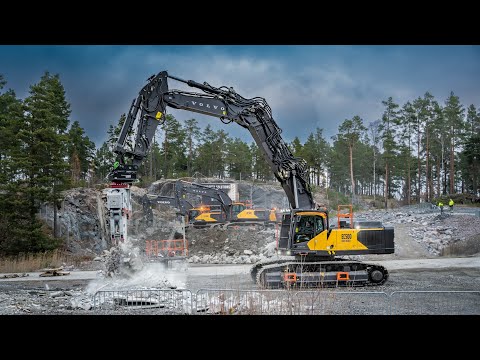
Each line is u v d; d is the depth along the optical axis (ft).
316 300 40.70
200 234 124.57
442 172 224.94
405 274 64.13
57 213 126.00
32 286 61.21
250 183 217.97
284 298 40.50
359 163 248.73
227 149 261.03
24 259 96.22
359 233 52.95
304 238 52.90
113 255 50.01
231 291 38.93
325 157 264.11
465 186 216.13
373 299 42.34
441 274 63.72
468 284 53.93
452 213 120.67
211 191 129.18
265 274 51.16
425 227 107.55
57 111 159.94
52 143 107.86
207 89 55.31
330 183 270.05
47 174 108.78
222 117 55.52
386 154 206.28
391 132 209.97
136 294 42.45
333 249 52.44
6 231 106.01
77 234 125.90
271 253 95.81
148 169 253.03
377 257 87.15
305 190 56.75
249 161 261.85
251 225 127.13
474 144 179.83
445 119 192.54
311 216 53.16
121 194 49.39
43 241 102.63
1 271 88.02
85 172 202.49
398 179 280.10
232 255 106.93
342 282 51.78
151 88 53.47
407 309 37.60
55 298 44.62
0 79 153.17
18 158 103.60
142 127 52.65
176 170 264.72
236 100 55.98
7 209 102.12
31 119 106.11
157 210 163.53
